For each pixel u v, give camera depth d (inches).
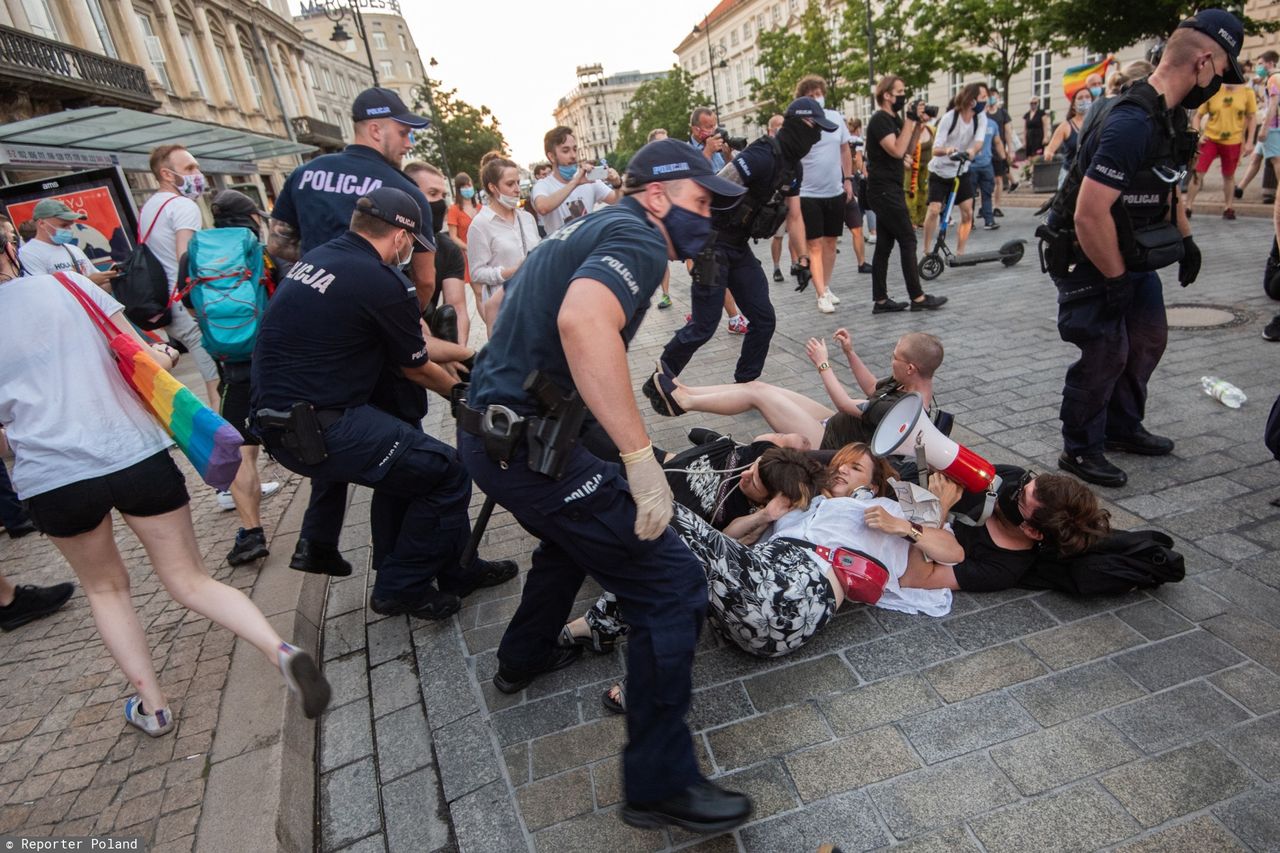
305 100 1530.5
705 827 70.7
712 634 108.3
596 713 96.6
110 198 315.6
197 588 91.7
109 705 106.4
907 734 86.0
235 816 82.4
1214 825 70.9
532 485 73.3
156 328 160.1
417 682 108.7
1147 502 125.1
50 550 161.9
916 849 72.6
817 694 94.2
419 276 143.3
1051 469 139.4
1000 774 79.3
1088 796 75.5
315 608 131.4
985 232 426.0
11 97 558.3
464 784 88.4
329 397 103.7
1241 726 81.2
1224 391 155.6
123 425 89.4
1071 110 427.2
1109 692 88.1
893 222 254.1
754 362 189.0
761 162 166.2
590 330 63.6
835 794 79.7
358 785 92.3
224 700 103.3
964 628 102.7
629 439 65.9
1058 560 106.5
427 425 230.1
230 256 142.8
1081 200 114.9
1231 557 108.7
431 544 114.6
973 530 110.7
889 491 118.2
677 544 77.5
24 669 118.0
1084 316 124.6
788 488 110.7
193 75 996.6
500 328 75.8
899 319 257.0
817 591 97.6
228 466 89.4
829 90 989.8
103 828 83.4
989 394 177.3
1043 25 466.9
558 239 73.2
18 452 87.0
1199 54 112.5
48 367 86.7
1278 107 330.6
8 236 103.7
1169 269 266.8
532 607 96.2
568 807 82.9
